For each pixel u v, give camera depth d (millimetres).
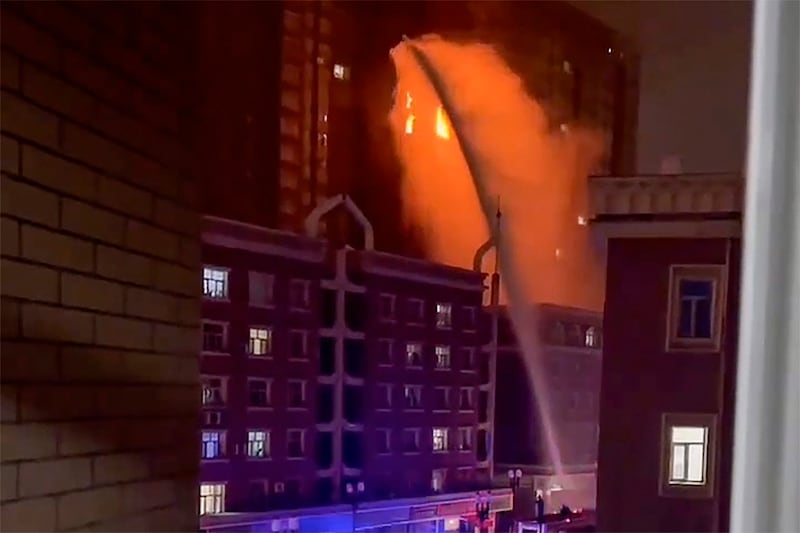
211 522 105688
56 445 98812
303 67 107250
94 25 100625
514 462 106750
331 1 107438
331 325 107688
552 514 106062
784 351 44719
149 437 103500
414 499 107625
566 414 105875
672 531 104000
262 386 106875
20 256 97125
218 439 106000
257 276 106812
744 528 45438
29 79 97438
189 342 105312
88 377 100500
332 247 107438
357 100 107438
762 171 44938
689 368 103688
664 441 104188
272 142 107125
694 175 103062
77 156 99812
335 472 107500
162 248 104125
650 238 104188
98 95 100812
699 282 103375
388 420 107875
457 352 107625
